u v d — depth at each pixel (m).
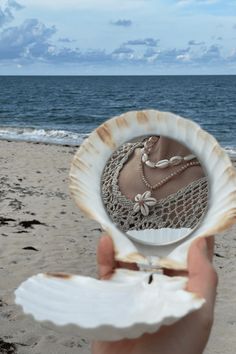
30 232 2.33
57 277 0.26
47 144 6.29
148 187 0.32
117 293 0.26
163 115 0.32
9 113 13.12
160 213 0.32
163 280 0.28
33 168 4.28
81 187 0.33
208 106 17.14
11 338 1.33
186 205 0.31
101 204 0.33
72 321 0.23
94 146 0.33
